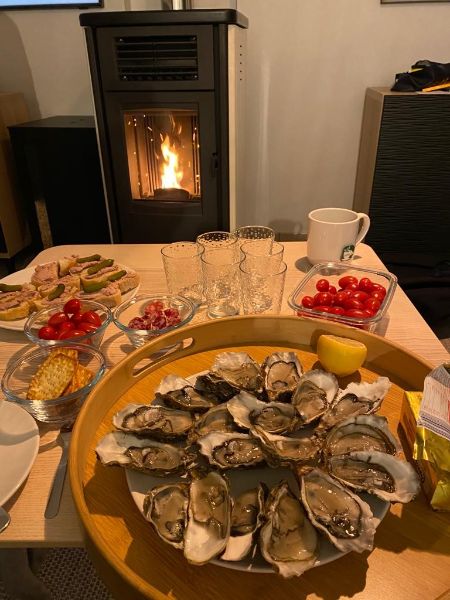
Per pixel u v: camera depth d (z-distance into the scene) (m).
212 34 1.57
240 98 1.85
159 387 0.65
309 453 0.54
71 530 0.52
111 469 0.57
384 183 2.06
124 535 0.50
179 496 0.51
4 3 2.14
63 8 2.15
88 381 0.69
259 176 2.42
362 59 2.14
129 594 0.42
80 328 0.83
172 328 0.83
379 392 0.65
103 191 2.12
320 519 0.48
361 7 2.03
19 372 0.75
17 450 0.59
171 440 0.58
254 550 0.46
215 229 1.93
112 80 1.69
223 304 1.00
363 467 0.54
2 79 2.32
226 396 0.64
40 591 0.91
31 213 2.22
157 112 1.76
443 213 2.11
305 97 2.23
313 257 1.12
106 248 1.27
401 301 0.98
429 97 1.88
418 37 2.08
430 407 0.52
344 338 0.74
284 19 2.07
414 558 0.48
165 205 1.90
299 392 0.64
